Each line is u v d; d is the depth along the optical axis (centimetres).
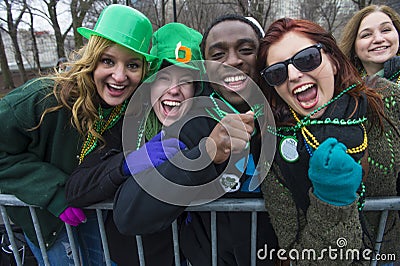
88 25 1434
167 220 135
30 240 190
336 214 122
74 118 166
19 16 1930
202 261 161
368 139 143
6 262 217
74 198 153
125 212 134
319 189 124
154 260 171
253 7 1157
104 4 1319
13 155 169
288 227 142
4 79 2077
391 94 149
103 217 175
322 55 138
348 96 141
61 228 181
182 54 169
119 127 176
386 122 143
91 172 151
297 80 138
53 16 1734
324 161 119
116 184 143
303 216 142
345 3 1484
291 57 138
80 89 165
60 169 175
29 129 164
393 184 148
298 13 1390
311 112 139
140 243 161
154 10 1346
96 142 171
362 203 136
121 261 178
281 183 142
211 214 150
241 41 154
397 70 261
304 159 140
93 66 162
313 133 139
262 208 147
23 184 163
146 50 173
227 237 158
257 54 155
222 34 156
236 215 157
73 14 1393
